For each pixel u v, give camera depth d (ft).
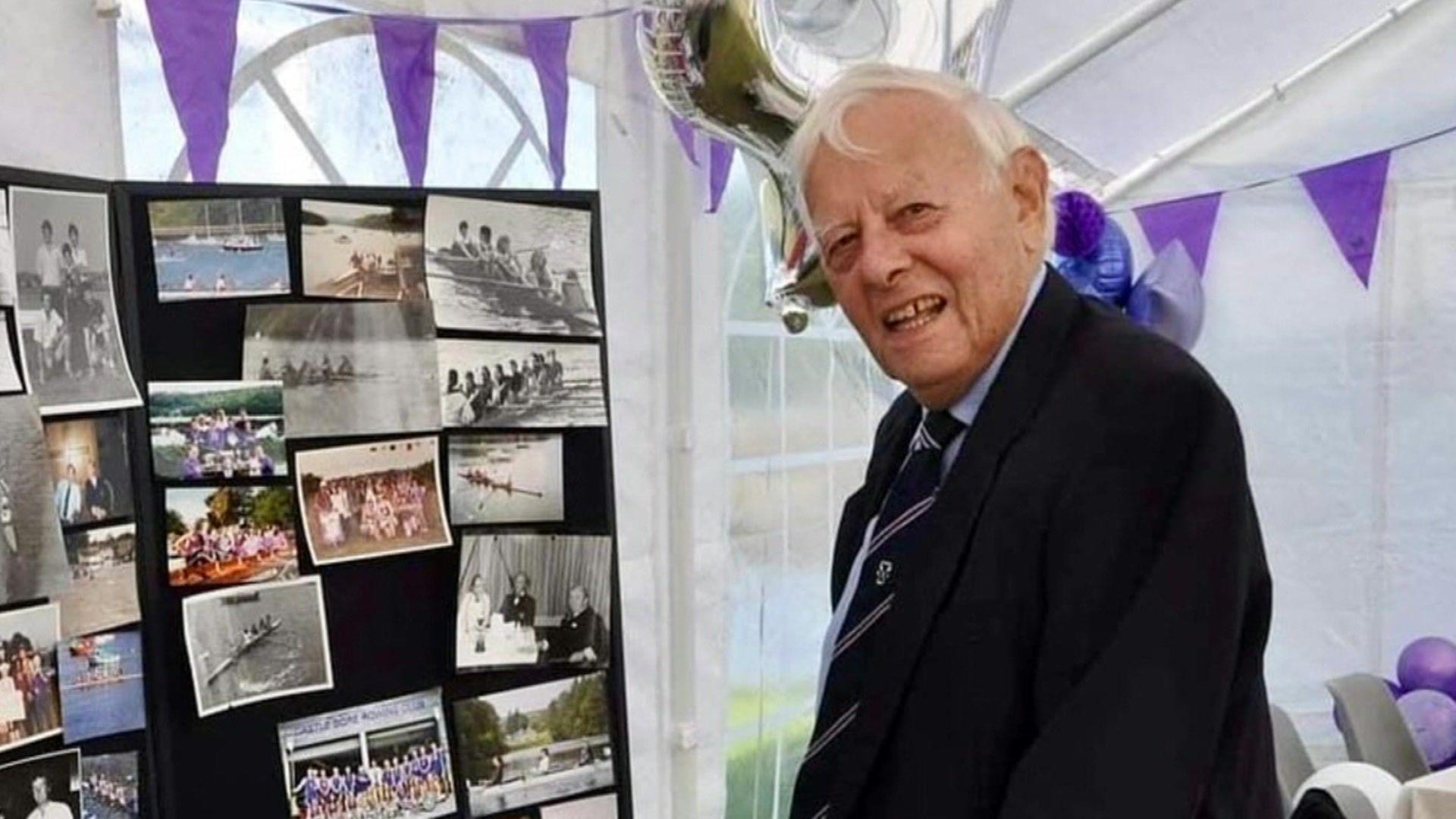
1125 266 6.66
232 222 4.29
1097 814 2.30
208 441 4.23
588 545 5.11
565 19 5.14
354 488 4.58
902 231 2.70
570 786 5.09
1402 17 6.91
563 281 5.08
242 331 4.32
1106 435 2.57
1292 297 8.24
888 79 2.81
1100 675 2.39
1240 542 2.46
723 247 6.64
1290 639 8.50
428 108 4.89
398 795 4.67
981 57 5.05
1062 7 6.73
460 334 4.82
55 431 3.77
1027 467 2.61
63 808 3.77
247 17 4.60
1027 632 2.54
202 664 4.19
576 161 5.75
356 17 4.88
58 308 3.78
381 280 4.64
